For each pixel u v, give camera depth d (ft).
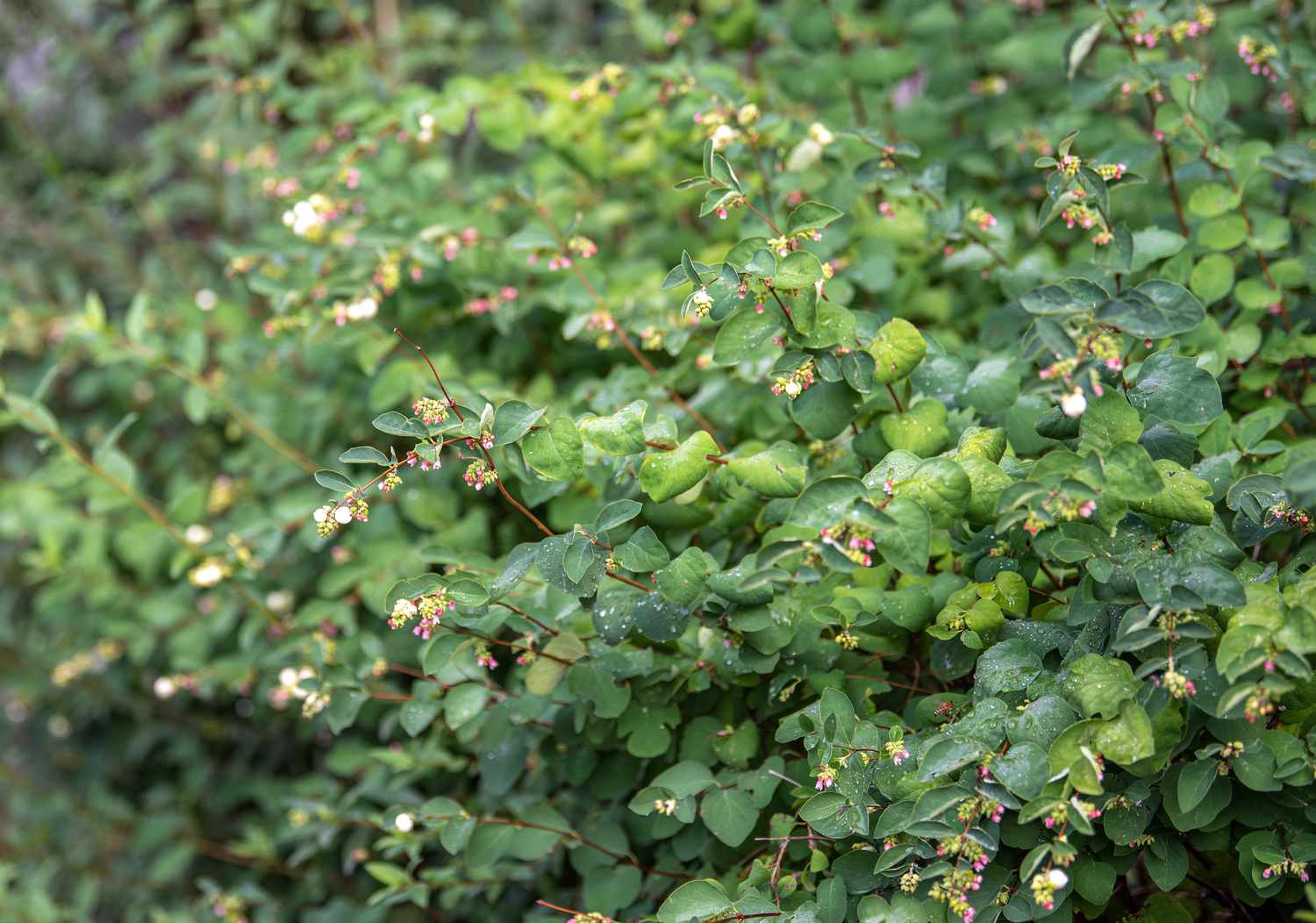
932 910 4.19
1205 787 4.13
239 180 6.77
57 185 7.34
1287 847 4.18
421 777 5.32
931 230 4.93
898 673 4.63
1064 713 4.15
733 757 4.52
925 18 5.59
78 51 7.29
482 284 5.22
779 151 5.06
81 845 6.49
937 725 4.38
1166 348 4.44
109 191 6.86
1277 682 4.01
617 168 5.42
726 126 4.71
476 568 4.61
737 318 4.37
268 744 6.24
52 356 7.19
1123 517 4.19
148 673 6.43
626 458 4.62
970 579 4.46
